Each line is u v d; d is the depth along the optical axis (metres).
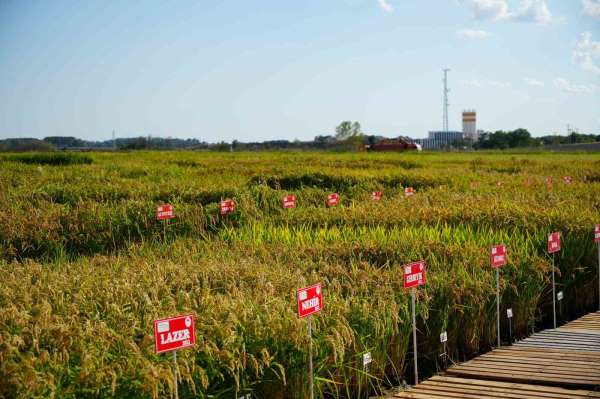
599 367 8.48
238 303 7.65
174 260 12.12
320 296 7.43
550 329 10.88
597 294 13.20
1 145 76.12
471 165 45.41
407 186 27.83
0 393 5.74
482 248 12.06
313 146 133.00
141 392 6.10
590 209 17.88
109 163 42.94
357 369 7.90
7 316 6.96
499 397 7.49
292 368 7.32
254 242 13.84
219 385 6.84
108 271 10.21
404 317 8.83
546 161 49.28
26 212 17.22
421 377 9.05
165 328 6.19
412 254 11.66
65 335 6.53
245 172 34.12
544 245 12.76
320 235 14.09
